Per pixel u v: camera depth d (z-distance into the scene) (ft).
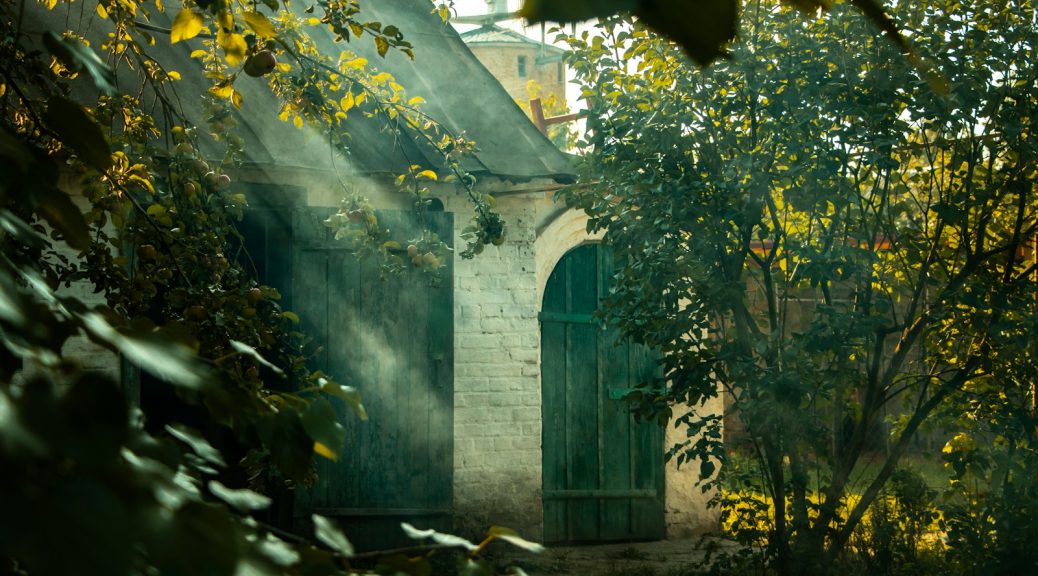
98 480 1.75
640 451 28.35
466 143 15.88
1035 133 17.38
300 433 3.97
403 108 15.07
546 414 27.14
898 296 19.13
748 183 17.19
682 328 17.90
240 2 9.86
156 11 22.02
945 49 16.70
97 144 3.24
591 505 27.58
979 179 18.56
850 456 18.47
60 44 3.56
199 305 11.05
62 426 1.74
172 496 2.19
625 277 18.69
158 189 12.00
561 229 27.35
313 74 13.00
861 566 18.34
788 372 16.80
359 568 3.95
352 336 22.81
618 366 28.25
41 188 2.85
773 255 18.49
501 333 25.96
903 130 17.37
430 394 23.20
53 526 1.61
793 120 17.11
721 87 17.51
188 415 21.93
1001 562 17.24
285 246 22.57
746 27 17.61
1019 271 19.07
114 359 20.56
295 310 22.41
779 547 18.08
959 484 19.42
